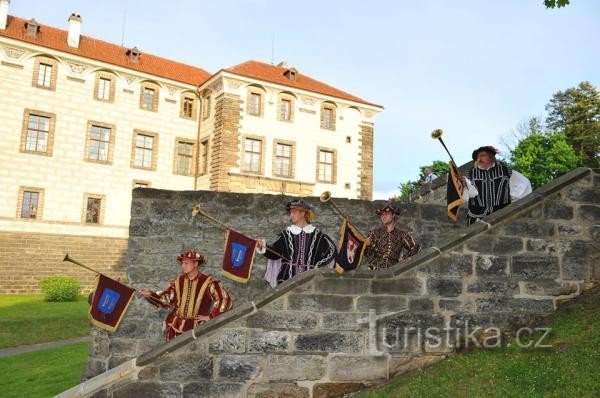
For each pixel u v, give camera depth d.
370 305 5.91
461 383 5.09
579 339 5.39
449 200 6.86
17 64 32.38
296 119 38.38
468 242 6.24
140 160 36.31
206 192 8.64
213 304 6.75
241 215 8.65
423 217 9.16
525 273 6.30
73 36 35.53
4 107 31.78
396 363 5.85
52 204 32.66
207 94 38.22
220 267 8.50
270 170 36.88
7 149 31.66
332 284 5.89
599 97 62.12
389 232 7.13
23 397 9.84
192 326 6.63
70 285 26.95
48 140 33.09
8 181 31.45
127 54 38.69
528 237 6.39
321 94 39.09
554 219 6.51
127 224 35.00
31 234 31.55
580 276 6.43
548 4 9.06
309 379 5.70
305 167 38.25
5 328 18.38
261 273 8.59
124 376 5.49
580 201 6.62
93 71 34.97
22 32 34.22
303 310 5.81
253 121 36.59
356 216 8.97
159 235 8.51
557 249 6.43
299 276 5.88
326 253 7.14
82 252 32.94
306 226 7.30
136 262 8.41
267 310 5.77
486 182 7.29
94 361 8.28
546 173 49.25
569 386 4.55
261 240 7.04
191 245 8.51
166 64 40.69
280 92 37.94
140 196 8.55
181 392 5.53
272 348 5.71
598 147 60.69
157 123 37.00
